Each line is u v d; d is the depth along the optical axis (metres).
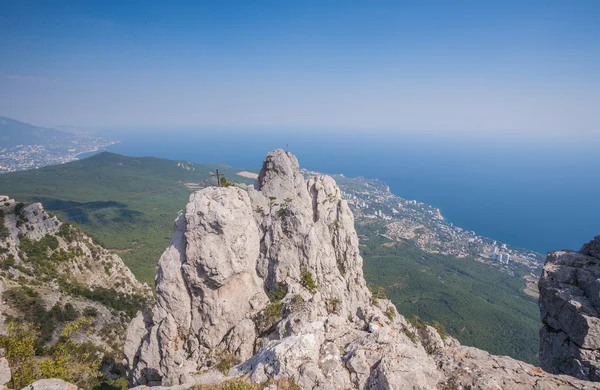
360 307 45.69
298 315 36.28
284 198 58.16
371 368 22.25
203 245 38.66
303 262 48.31
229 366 35.75
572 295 30.91
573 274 32.69
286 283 45.81
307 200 60.81
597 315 28.83
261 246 49.88
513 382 21.28
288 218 49.88
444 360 23.98
